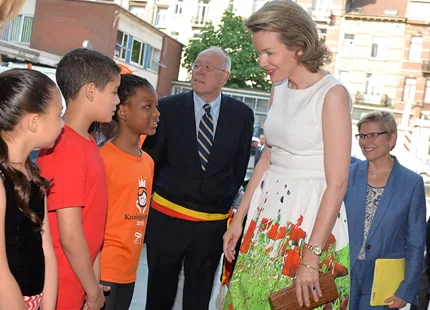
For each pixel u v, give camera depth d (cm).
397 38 3272
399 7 3344
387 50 3297
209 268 363
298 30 221
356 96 3325
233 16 2988
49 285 200
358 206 313
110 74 239
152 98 281
